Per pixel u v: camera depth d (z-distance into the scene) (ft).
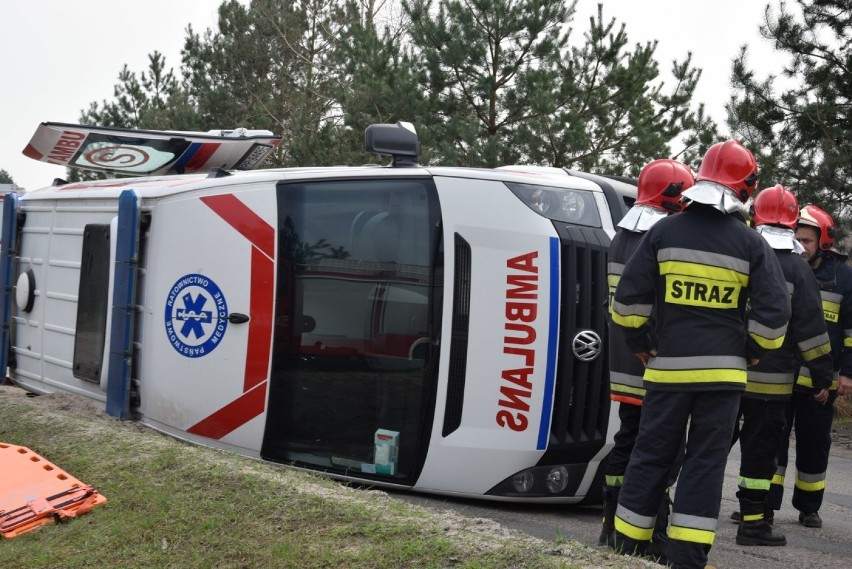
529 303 18.62
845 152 42.06
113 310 21.85
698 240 13.62
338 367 19.20
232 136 27.66
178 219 20.98
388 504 14.75
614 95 59.72
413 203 19.10
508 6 58.18
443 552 12.42
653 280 13.91
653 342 14.14
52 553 13.70
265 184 20.12
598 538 17.07
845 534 19.90
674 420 13.69
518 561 12.05
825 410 20.45
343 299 19.29
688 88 60.90
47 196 26.81
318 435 19.26
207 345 20.25
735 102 44.70
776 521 21.24
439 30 59.16
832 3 42.39
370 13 91.40
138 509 14.93
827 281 21.06
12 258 28.22
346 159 67.05
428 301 18.67
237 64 103.60
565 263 19.01
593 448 19.26
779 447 18.39
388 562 12.27
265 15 102.94
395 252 19.07
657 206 16.28
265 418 19.57
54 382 25.59
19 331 27.84
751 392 18.07
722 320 13.56
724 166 13.79
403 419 18.75
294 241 19.67
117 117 107.96
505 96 58.59
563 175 20.83
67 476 16.15
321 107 95.14
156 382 21.06
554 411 18.79
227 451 19.16
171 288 20.90
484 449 18.48
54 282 25.93
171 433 20.79
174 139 27.12
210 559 13.01
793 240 18.26
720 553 17.38
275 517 14.19
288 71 103.65
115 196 23.45
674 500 13.61
